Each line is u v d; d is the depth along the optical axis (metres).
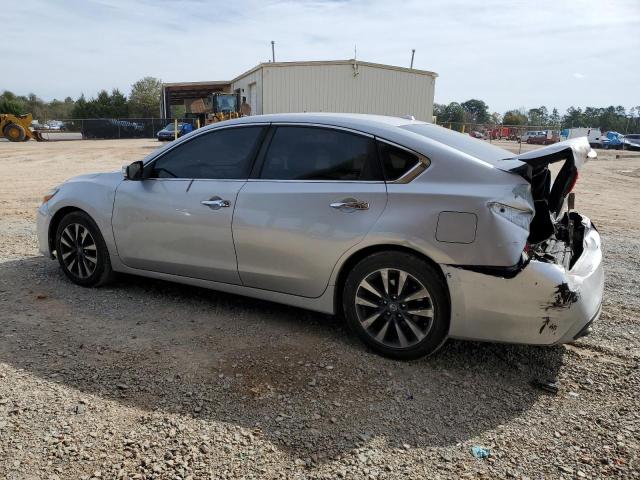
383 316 3.47
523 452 2.59
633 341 3.90
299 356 3.50
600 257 3.64
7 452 2.44
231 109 32.28
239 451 2.52
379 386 3.16
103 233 4.55
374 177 3.49
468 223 3.12
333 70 28.11
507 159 3.53
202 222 4.02
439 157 3.34
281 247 3.71
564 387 3.22
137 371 3.23
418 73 29.31
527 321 3.10
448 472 2.43
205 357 3.45
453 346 3.73
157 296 4.59
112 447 2.51
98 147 30.25
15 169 16.75
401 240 3.28
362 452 2.55
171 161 4.32
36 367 3.24
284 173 3.81
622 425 2.83
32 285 4.80
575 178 3.63
